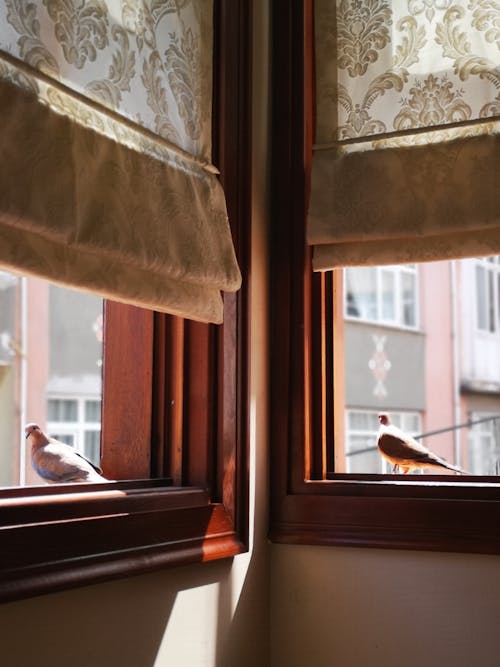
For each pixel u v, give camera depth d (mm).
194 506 1904
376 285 10273
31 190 1424
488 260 11398
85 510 1591
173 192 1806
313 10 2301
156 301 1735
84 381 8602
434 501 2016
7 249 1402
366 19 2176
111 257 1604
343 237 2117
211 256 1885
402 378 10398
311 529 2131
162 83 1839
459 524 1984
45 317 8227
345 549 2105
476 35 2043
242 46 2168
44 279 1488
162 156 1816
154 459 2002
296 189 2254
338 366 2320
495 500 1977
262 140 2254
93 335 8664
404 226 2053
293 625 2146
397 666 2029
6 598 1383
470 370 11000
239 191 2131
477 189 1991
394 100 2117
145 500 1747
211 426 2020
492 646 1945
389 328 10305
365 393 10047
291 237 2246
